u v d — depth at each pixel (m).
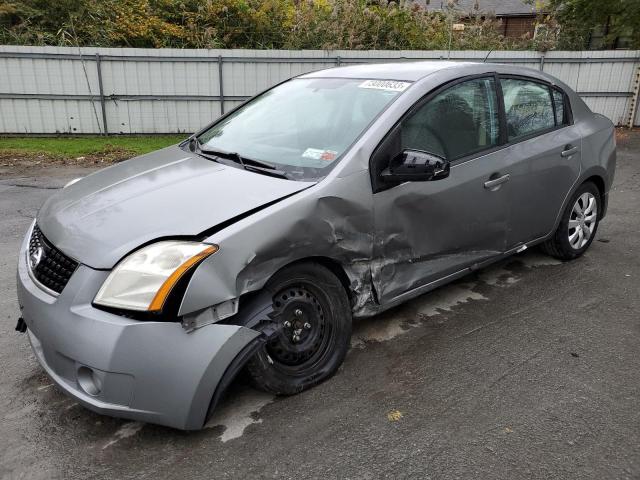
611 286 4.37
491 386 3.03
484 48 15.58
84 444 2.58
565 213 4.61
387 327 3.69
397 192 3.19
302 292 2.89
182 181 3.05
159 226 2.58
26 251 3.01
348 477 2.38
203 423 2.49
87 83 12.70
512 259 4.93
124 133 13.29
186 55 12.92
